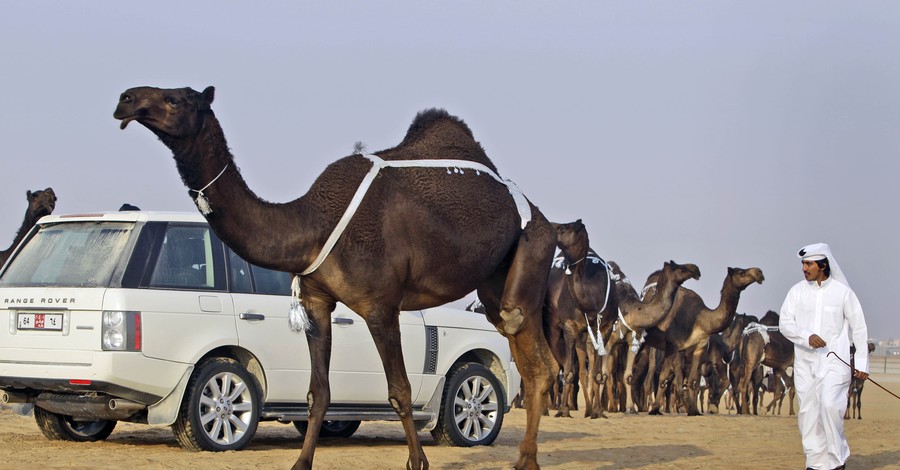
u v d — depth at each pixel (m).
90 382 9.67
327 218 7.91
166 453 10.01
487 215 8.64
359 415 11.44
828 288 9.66
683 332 22.59
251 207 7.68
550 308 9.53
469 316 12.43
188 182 7.51
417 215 8.23
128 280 9.94
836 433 9.45
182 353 10.06
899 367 73.25
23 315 10.14
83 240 10.41
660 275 21.09
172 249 10.34
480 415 12.13
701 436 14.57
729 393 32.03
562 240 18.31
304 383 10.99
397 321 8.21
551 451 11.68
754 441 13.78
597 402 19.22
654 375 25.44
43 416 11.11
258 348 10.66
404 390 8.18
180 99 7.34
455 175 8.60
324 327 8.22
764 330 27.31
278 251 7.77
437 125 8.95
